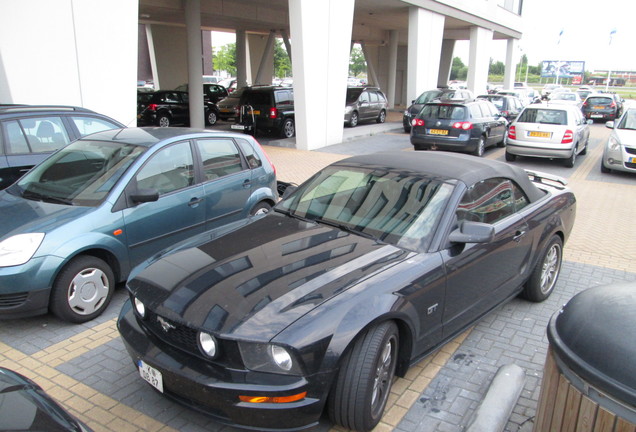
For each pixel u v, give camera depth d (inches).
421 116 547.2
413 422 122.8
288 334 101.5
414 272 125.3
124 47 363.9
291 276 119.0
